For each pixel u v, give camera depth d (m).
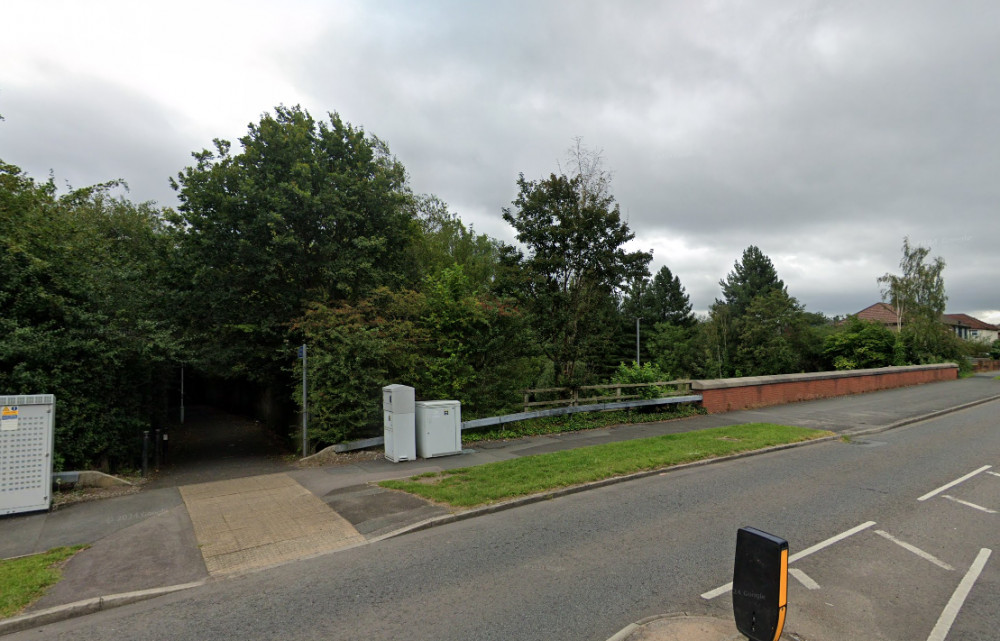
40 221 9.31
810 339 40.62
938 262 38.28
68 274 9.27
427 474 8.81
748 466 9.71
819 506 7.14
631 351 50.69
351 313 11.59
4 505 6.79
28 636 4.07
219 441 17.14
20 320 8.55
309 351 11.60
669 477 8.91
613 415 14.95
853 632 3.93
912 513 6.83
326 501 7.45
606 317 15.96
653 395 16.00
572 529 6.29
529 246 14.62
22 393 8.33
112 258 11.48
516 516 6.88
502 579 4.89
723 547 5.65
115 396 9.70
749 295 56.69
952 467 9.50
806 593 4.58
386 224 15.98
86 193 10.94
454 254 27.39
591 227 14.11
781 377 19.62
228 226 13.84
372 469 9.44
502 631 3.95
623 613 4.20
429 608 4.35
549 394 14.80
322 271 14.30
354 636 3.94
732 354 44.25
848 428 13.90
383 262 16.16
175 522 6.63
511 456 10.37
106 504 7.46
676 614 4.16
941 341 36.59
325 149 15.77
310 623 4.16
